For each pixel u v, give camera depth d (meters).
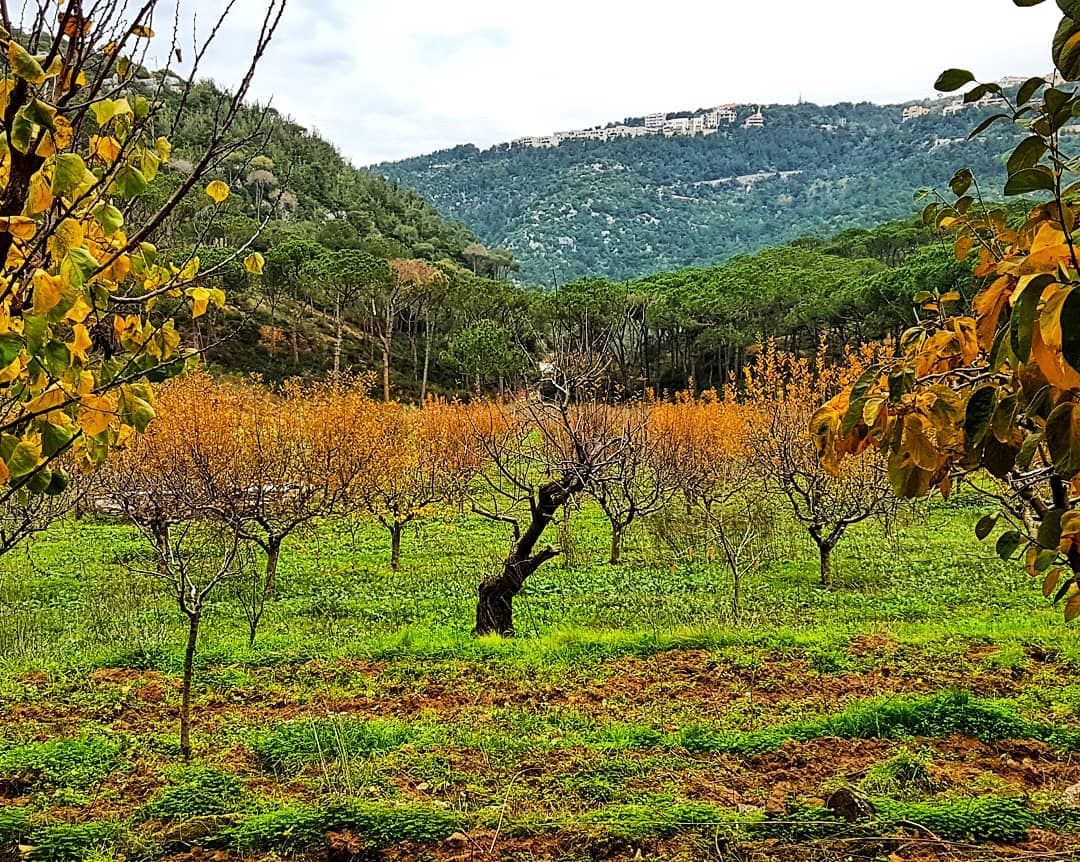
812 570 14.63
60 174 1.84
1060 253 1.50
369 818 4.64
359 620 11.88
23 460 2.22
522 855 4.36
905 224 64.25
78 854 4.42
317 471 14.45
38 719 6.95
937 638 9.21
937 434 2.09
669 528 18.89
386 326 63.97
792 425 14.04
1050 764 5.59
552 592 13.47
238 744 6.29
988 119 1.78
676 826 4.55
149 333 2.62
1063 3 1.45
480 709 7.23
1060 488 2.59
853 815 4.58
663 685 7.83
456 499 21.11
